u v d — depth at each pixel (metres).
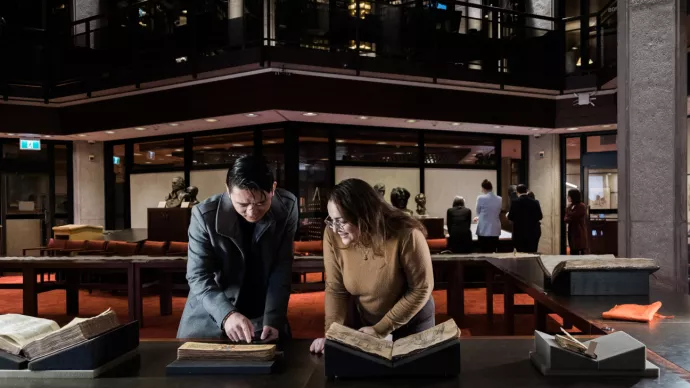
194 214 2.08
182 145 9.67
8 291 7.82
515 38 8.88
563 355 1.42
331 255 1.98
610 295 2.65
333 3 7.85
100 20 10.08
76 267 5.29
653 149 4.55
